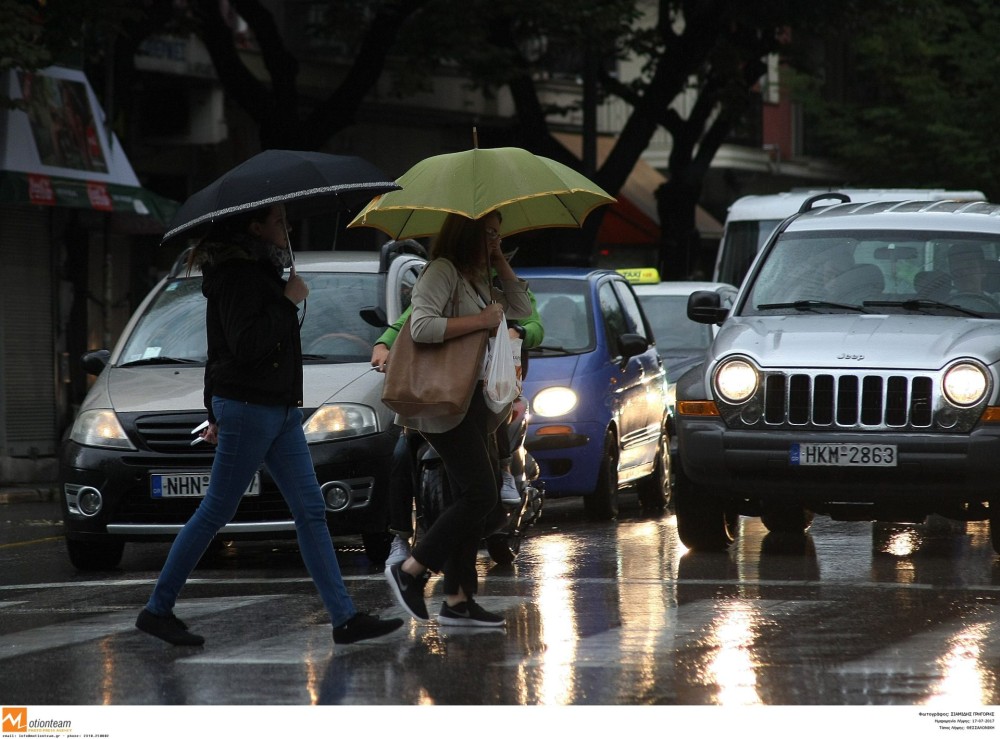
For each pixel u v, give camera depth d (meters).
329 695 19.36
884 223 36.31
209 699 19.30
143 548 37.75
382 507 32.09
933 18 112.25
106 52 64.81
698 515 33.69
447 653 21.88
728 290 57.72
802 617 24.62
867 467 31.33
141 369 34.41
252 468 22.56
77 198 60.81
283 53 72.69
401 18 72.44
